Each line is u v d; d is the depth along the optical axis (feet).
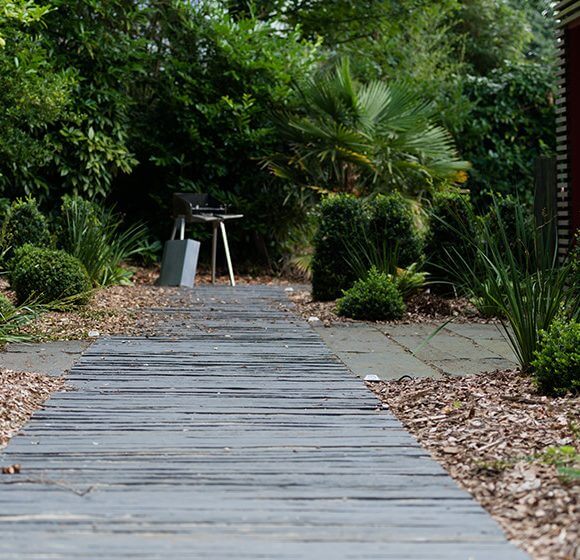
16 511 9.52
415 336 22.52
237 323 24.31
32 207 30.66
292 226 42.98
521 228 18.10
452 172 40.73
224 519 9.31
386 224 29.07
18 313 21.97
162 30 42.63
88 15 38.60
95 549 8.45
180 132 41.73
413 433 13.15
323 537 8.80
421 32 52.39
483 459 11.51
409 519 9.34
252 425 13.37
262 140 41.70
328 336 22.36
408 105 41.45
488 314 25.73
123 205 43.01
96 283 31.07
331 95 40.70
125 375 17.03
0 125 32.50
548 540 8.71
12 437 12.50
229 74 42.09
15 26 32.73
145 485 10.47
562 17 27.14
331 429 13.16
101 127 38.17
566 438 12.21
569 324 15.90
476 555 8.34
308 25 50.70
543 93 48.26
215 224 37.01
